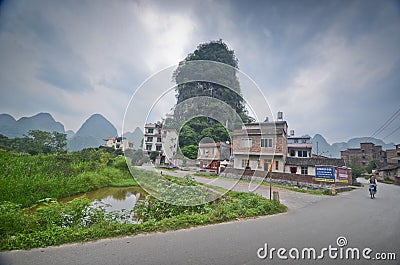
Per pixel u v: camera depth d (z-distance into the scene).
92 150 17.06
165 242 3.40
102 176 12.73
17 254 2.89
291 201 7.98
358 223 4.74
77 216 4.10
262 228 4.23
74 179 10.62
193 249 3.16
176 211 4.77
